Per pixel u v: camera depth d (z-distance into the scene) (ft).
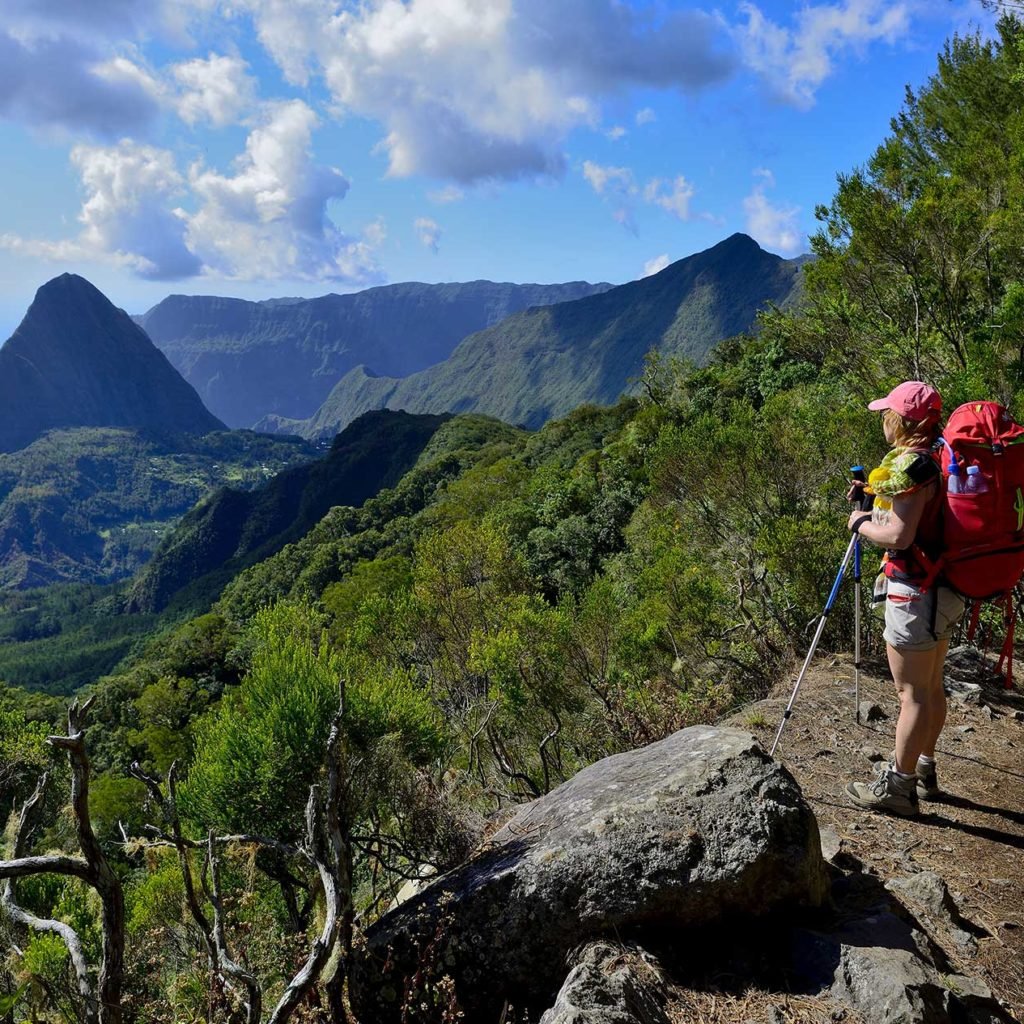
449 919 9.41
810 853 9.05
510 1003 9.04
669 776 10.14
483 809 17.46
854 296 27.68
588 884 9.09
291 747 13.07
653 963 8.49
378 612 41.37
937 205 23.82
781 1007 7.98
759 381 112.98
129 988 11.12
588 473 144.36
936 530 11.21
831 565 21.42
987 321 24.23
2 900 8.83
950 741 15.60
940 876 10.80
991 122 32.32
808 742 15.44
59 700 175.32
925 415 11.16
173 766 9.23
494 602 45.03
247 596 352.08
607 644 29.60
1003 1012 8.21
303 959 10.12
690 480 27.99
